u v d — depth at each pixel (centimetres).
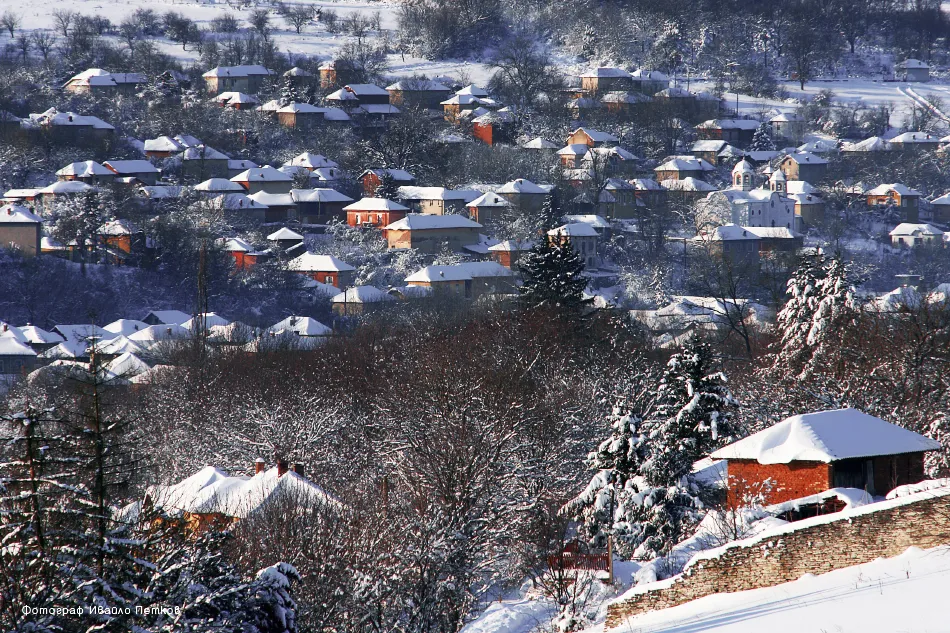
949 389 19688
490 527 15838
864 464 14375
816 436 14262
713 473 16662
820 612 8394
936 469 15775
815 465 14212
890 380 19950
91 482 8219
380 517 15188
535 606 14400
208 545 8794
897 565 9162
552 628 12975
